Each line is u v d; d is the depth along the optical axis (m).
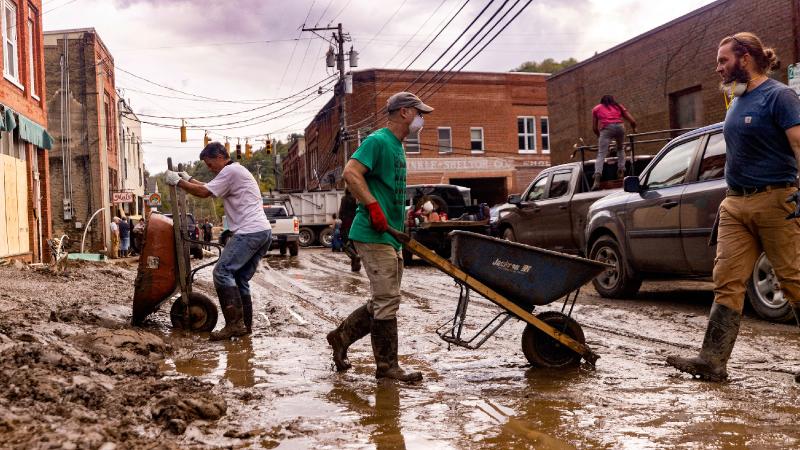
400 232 4.69
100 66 31.44
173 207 6.76
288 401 4.16
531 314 4.88
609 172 12.03
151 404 3.82
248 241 6.57
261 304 9.45
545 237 12.39
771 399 4.01
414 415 3.84
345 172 4.55
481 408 3.96
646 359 5.24
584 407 3.93
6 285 9.17
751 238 4.46
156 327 7.02
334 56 35.84
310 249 33.12
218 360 5.48
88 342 5.38
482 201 41.38
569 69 25.31
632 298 9.07
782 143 4.28
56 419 3.26
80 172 30.77
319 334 6.75
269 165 108.94
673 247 7.84
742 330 6.36
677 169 7.97
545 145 41.22
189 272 6.88
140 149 49.28
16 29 17.25
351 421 3.73
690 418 3.66
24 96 17.39
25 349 4.39
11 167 15.72
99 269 13.82
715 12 18.50
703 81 19.11
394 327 4.74
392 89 38.53
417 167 38.88
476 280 4.88
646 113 21.45
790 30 16.39
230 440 3.39
